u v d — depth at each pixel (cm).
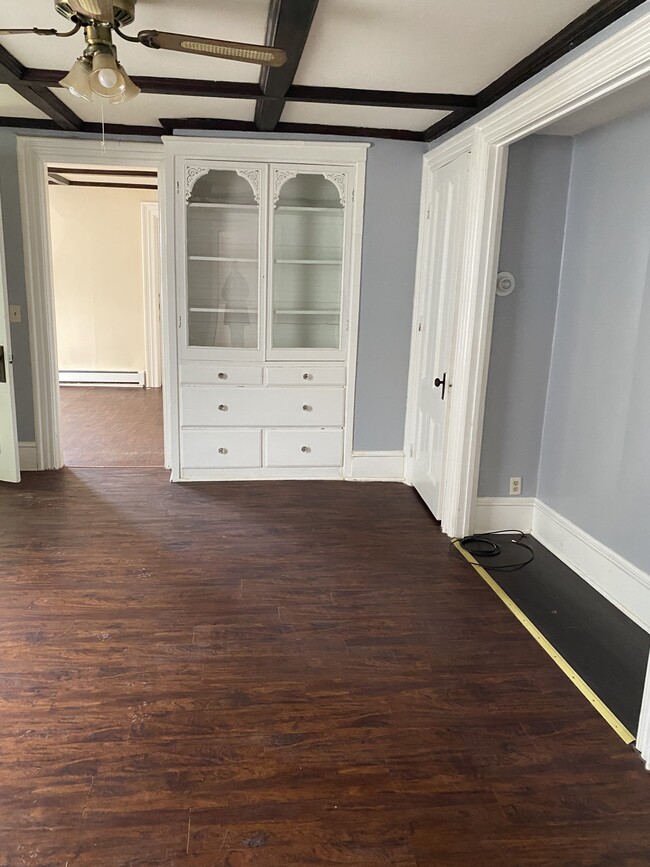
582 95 223
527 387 358
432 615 282
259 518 386
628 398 288
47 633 257
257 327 436
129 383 779
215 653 248
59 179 666
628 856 166
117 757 193
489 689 232
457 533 366
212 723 209
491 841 169
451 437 360
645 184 276
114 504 400
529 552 351
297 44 238
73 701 217
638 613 280
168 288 417
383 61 271
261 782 186
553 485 355
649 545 275
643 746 200
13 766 188
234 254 429
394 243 424
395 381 448
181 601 286
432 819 175
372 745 202
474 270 328
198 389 432
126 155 415
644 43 187
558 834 172
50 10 231
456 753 200
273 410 442
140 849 163
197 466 445
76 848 162
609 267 302
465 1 211
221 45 195
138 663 240
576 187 330
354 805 179
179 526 370
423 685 233
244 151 400
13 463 429
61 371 771
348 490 440
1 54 266
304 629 267
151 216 739
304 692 227
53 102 338
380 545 354
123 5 208
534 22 226
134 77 300
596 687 235
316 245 436
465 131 329
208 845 165
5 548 334
